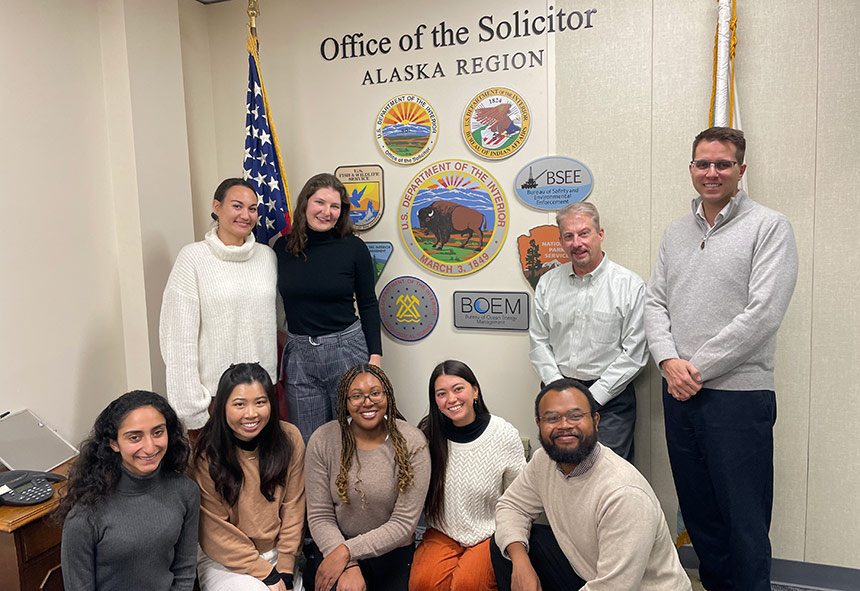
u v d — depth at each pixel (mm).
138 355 2734
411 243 2883
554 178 2635
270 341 2543
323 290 2551
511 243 2730
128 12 2582
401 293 2926
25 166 2316
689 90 2420
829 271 2326
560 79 2586
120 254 2703
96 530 1736
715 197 1990
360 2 2838
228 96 3115
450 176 2789
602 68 2523
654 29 2441
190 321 2379
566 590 1938
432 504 2197
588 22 2521
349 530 2160
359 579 1980
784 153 2342
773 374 2271
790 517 2461
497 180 2721
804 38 2273
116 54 2596
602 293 2342
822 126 2287
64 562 1722
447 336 2877
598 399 2293
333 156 2973
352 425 2154
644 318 2240
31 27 2326
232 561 2021
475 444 2164
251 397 1982
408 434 2156
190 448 1932
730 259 1995
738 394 2008
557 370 2439
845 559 2410
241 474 2049
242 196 2406
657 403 2574
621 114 2518
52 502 1949
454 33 2713
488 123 2703
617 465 1710
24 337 2328
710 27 2371
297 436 2207
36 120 2354
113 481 1768
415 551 2232
